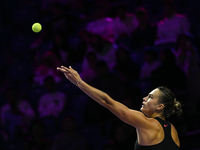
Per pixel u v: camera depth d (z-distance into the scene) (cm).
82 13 3978
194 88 2475
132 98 2362
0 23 4294
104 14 3434
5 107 2966
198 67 2556
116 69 2748
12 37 4247
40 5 4369
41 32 4122
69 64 3284
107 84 2567
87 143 2445
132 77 2727
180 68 2438
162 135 1080
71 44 3603
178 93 2344
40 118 2866
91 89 1091
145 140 1066
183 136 2280
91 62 2892
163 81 2353
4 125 2875
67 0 3988
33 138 2677
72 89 3138
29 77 3744
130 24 3189
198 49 2906
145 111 1177
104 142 2525
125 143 2155
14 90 2973
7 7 4409
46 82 2933
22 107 2952
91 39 3003
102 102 1081
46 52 3350
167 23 2919
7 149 2772
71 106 3030
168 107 1158
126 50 2769
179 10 3400
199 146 2267
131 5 3731
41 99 2970
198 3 3366
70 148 2377
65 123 2428
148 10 3628
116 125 2214
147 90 2647
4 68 3972
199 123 2412
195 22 3253
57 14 3728
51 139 2741
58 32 3441
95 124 2609
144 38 3105
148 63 2747
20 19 4297
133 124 1070
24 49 4062
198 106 2447
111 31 3231
